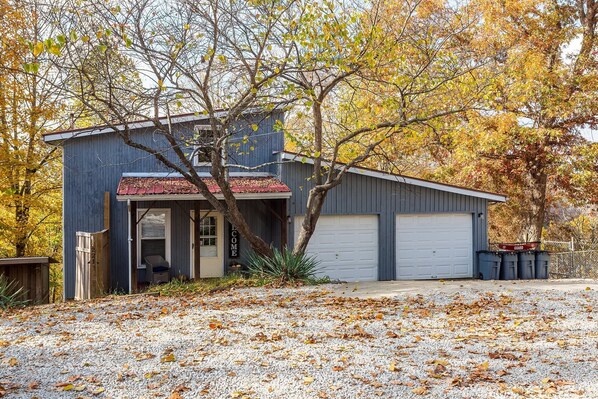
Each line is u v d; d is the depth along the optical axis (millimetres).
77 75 14492
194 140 13242
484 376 5996
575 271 21453
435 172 25812
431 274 18250
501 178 24141
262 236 17859
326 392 5570
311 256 17344
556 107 21031
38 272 13938
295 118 23578
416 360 6691
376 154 14914
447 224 18422
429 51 15250
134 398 5473
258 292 12477
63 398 5441
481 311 9852
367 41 12258
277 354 7004
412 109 14148
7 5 16453
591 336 7875
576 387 5633
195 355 6992
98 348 7383
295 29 12031
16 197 19031
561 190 24719
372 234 17875
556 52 22094
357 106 15703
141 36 11211
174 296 12312
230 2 11781
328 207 17406
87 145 16625
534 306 10266
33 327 8875
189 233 17266
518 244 18062
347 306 10492
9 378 6090
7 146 18391
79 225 16547
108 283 15984
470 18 20953
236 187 15938
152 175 16812
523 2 21000
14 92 18547
